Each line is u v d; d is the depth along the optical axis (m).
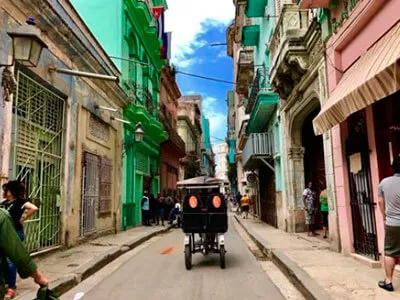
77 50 10.51
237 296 5.74
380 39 6.64
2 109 6.95
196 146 52.19
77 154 10.93
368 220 7.26
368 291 5.18
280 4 13.80
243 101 29.97
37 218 8.59
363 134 7.44
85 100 11.63
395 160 5.27
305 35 10.23
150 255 10.03
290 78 12.08
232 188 61.19
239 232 16.38
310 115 13.64
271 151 16.70
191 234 8.48
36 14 8.16
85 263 7.84
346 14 7.79
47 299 2.59
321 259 7.66
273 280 6.78
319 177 13.71
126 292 6.12
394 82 5.00
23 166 8.05
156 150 23.81
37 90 8.76
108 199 14.27
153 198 19.92
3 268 2.43
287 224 13.75
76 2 17.06
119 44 16.67
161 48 23.47
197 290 6.15
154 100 22.42
